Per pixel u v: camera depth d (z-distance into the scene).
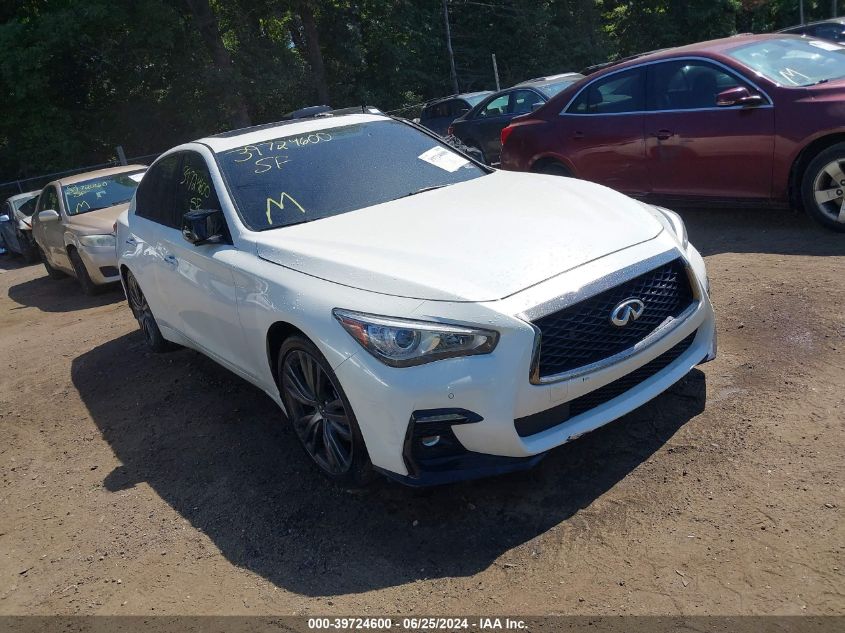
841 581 2.64
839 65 6.50
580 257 3.35
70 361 6.71
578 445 3.74
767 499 3.12
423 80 38.06
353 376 3.22
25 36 26.09
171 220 5.07
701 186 6.78
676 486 3.30
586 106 7.61
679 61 6.83
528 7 39.22
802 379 3.94
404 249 3.54
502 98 13.03
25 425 5.42
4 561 3.73
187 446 4.56
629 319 3.31
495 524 3.28
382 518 3.47
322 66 32.56
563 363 3.18
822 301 4.79
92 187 10.51
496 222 3.73
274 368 3.95
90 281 9.57
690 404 3.90
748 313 4.84
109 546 3.69
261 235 4.08
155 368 5.99
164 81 29.42
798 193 6.25
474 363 3.04
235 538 3.55
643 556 2.93
